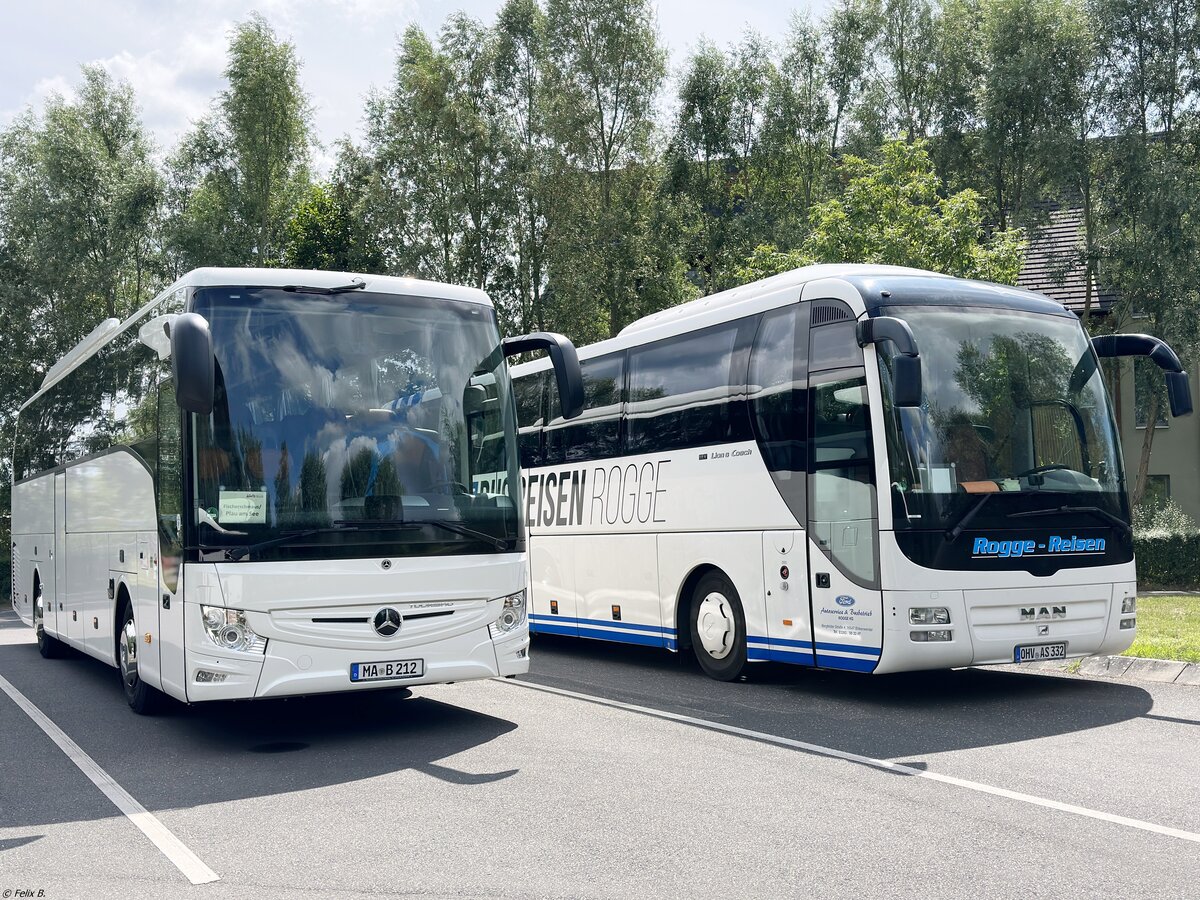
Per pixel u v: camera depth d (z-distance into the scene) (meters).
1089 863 5.23
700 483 11.80
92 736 9.32
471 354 9.16
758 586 10.91
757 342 11.13
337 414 8.49
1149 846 5.48
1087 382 10.30
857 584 9.65
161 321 9.30
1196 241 32.66
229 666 7.98
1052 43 35.12
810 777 7.14
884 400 9.52
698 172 46.22
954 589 9.32
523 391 15.66
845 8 44.94
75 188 45.56
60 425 14.55
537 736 8.76
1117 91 34.00
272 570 8.09
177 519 8.40
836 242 27.50
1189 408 10.38
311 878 5.29
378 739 8.84
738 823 6.06
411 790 7.06
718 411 11.60
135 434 10.13
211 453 8.16
